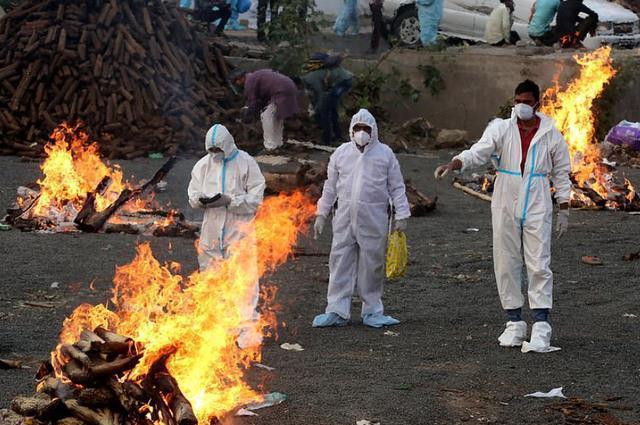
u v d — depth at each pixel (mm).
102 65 21438
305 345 9359
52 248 12930
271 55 24328
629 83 24203
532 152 9305
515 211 9297
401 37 27453
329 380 8195
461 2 27562
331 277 10234
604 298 11383
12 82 21109
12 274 11531
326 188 10328
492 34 26781
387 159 10211
